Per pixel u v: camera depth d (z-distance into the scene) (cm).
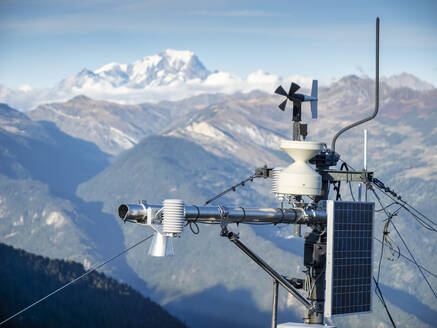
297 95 1373
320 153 1445
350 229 1359
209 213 1159
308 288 1371
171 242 1065
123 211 1066
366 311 1396
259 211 1236
